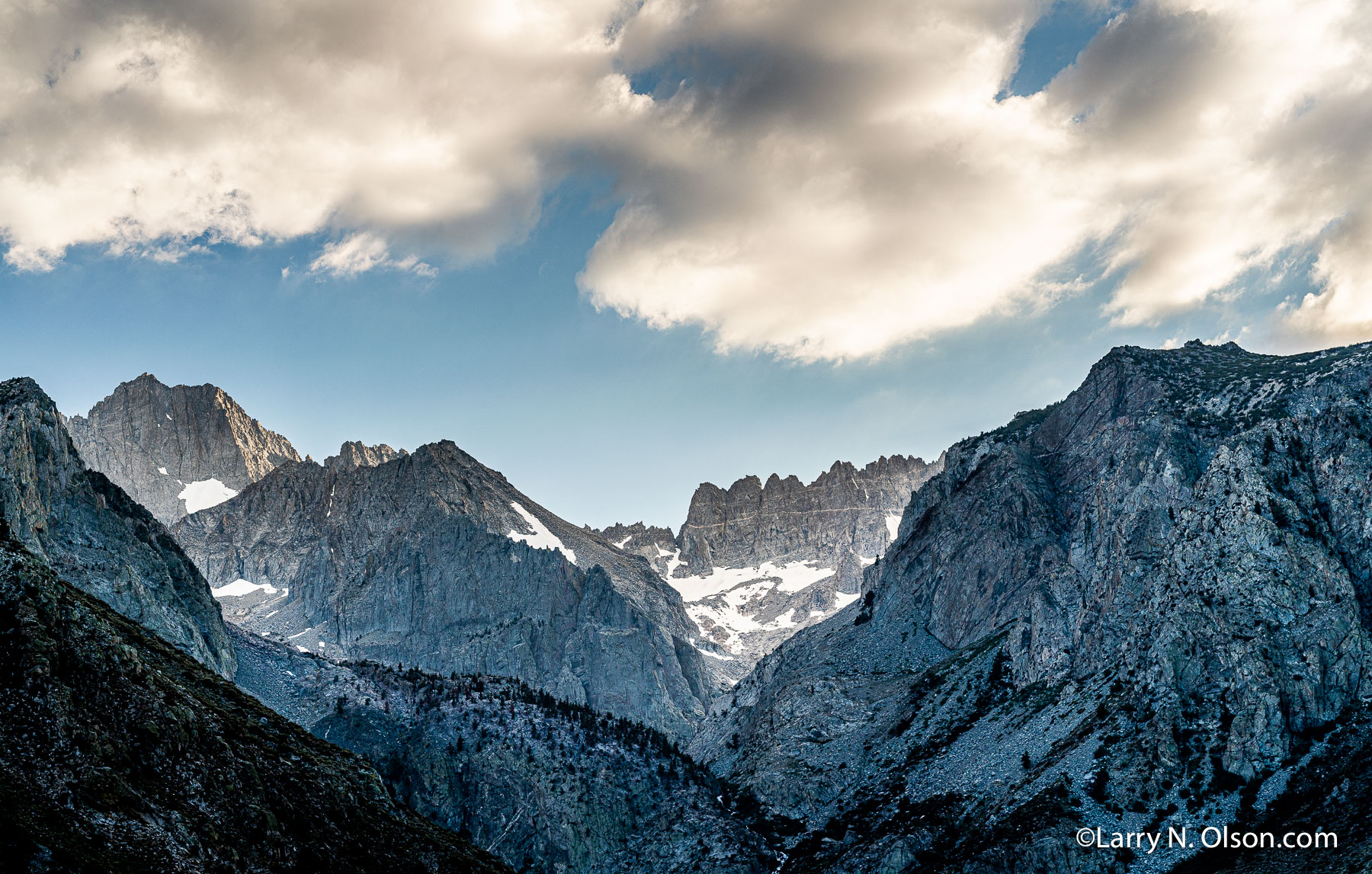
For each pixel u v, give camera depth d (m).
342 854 144.38
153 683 138.62
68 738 115.69
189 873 111.50
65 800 108.19
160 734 128.25
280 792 146.00
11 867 95.00
